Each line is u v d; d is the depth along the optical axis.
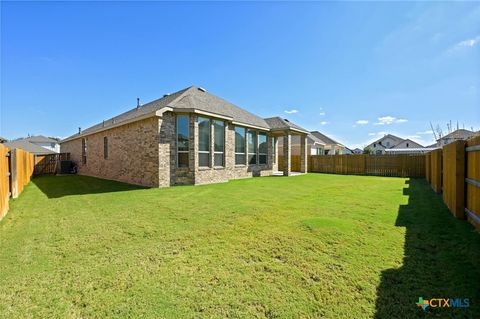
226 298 2.64
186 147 12.35
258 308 2.47
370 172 19.98
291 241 4.21
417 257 3.53
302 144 20.80
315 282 2.93
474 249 3.77
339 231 4.61
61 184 13.17
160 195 9.09
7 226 5.35
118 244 4.22
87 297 2.68
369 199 8.09
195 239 4.41
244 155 16.61
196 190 10.32
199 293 2.73
